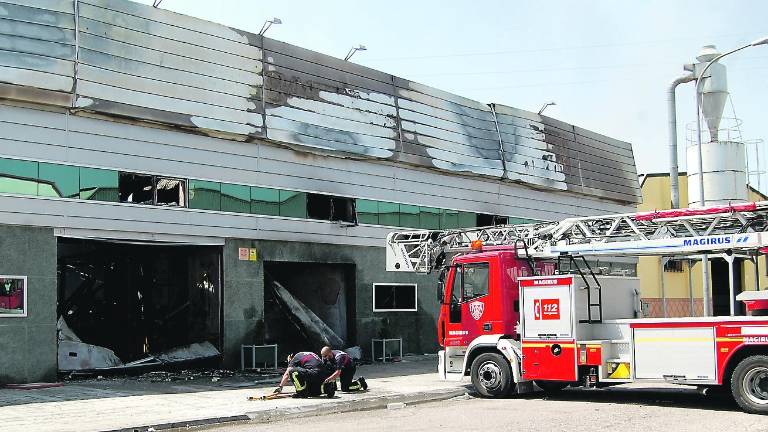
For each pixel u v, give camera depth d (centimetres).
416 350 2653
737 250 1435
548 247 1609
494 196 3002
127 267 2291
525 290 1566
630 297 1625
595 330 1502
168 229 2036
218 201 2147
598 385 1504
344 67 2516
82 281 2239
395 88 2673
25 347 1773
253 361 2139
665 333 1391
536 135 3225
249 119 2205
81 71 1869
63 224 1845
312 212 2389
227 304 2147
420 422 1265
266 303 2427
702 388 1478
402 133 2645
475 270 1667
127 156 1969
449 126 2838
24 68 1775
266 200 2259
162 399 1552
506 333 1609
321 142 2380
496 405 1484
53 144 1842
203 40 2136
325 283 2533
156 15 2041
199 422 1282
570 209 3388
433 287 2738
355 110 2511
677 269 3897
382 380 1927
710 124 2952
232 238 2170
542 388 1648
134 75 1970
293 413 1399
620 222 1559
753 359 1289
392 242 2006
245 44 2236
